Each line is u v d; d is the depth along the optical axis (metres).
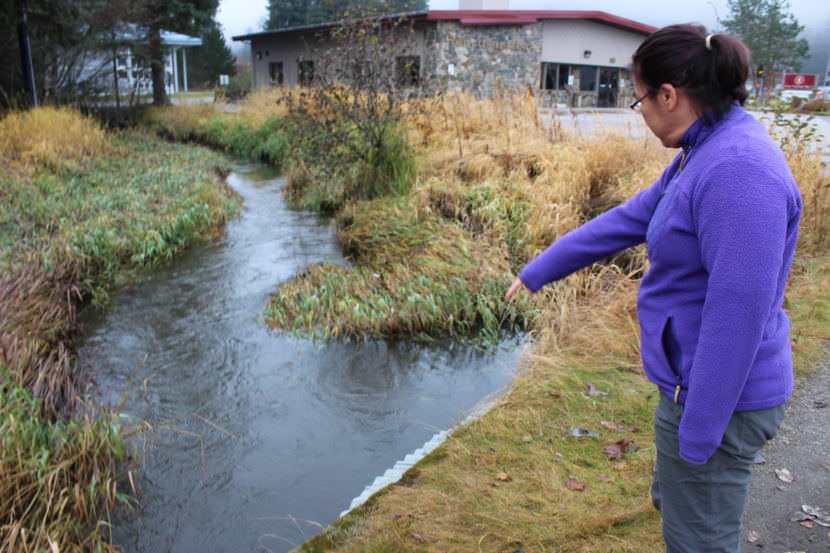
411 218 7.26
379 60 8.72
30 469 3.00
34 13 14.53
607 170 7.54
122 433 3.63
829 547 2.30
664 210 1.43
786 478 2.72
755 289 1.22
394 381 4.38
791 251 1.37
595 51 23.92
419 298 5.27
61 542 2.71
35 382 3.98
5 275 5.57
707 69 1.34
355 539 2.49
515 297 5.29
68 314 5.27
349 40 8.88
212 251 7.35
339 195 9.31
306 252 7.23
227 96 23.14
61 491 2.91
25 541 2.55
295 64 24.53
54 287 5.68
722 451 1.40
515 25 19.89
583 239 1.79
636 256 5.74
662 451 1.51
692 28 1.39
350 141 8.98
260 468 3.42
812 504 2.54
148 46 20.02
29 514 2.84
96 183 9.59
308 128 9.09
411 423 3.84
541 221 6.57
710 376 1.28
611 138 8.26
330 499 3.16
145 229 7.33
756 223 1.22
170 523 3.02
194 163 12.63
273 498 3.18
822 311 4.34
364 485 3.26
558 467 2.88
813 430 3.06
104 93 19.61
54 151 10.51
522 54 20.39
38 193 8.38
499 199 7.13
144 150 13.75
